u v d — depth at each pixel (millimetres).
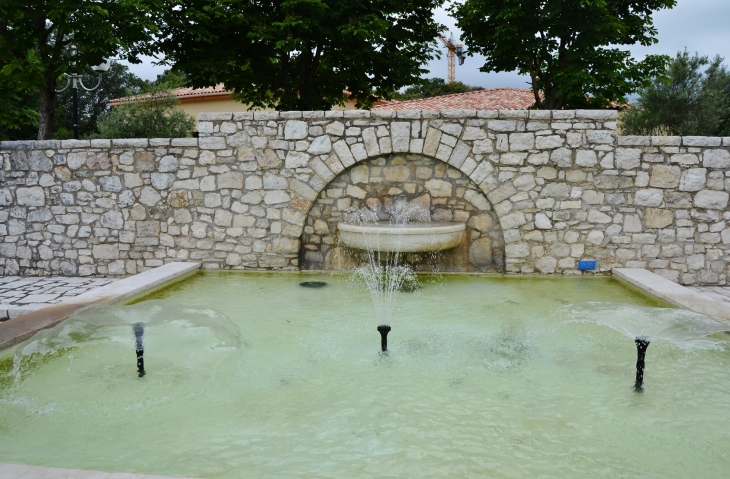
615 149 6422
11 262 7234
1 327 4070
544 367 3658
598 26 10055
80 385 3322
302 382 3408
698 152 6344
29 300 5703
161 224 7023
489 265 6824
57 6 7406
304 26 9523
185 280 6426
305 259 7043
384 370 3607
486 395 3221
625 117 14680
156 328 3529
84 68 8719
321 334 4371
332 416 2943
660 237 6480
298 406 3066
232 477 2338
